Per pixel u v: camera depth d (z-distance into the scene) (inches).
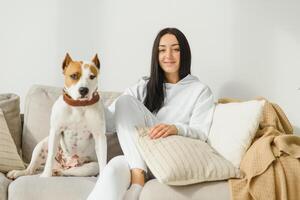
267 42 95.3
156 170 62.5
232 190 60.9
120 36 98.5
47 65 98.7
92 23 98.4
